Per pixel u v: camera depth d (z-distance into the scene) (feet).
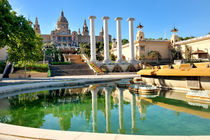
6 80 67.15
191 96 25.14
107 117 17.72
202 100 23.54
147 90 32.22
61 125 15.39
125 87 45.39
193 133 12.57
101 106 23.27
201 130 13.08
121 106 22.79
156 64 149.07
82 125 15.30
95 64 127.54
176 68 32.96
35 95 34.01
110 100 27.50
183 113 18.02
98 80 61.00
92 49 132.98
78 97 31.17
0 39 40.88
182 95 28.22
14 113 20.15
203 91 25.70
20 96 32.86
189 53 138.10
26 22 46.44
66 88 45.57
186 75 28.76
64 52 229.25
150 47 163.43
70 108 22.44
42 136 9.98
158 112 18.85
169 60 164.45
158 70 36.58
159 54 155.43
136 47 165.27
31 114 19.63
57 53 190.19
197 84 28.48
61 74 102.12
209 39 126.41
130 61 140.26
